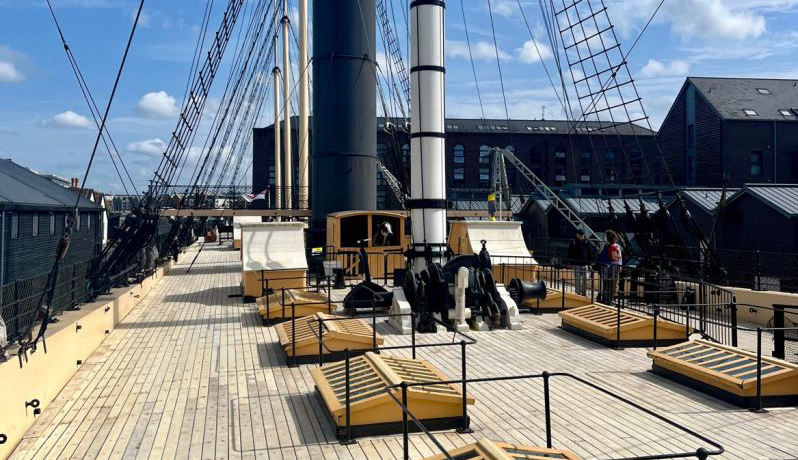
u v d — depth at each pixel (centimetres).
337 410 742
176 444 736
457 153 6475
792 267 2052
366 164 2852
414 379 830
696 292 1642
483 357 1169
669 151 5241
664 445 714
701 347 1036
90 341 1184
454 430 772
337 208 2817
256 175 6981
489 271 1490
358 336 1134
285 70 4494
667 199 3694
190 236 5084
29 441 753
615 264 1644
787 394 861
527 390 943
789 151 4594
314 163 2878
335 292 2088
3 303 823
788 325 1334
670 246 1850
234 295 2005
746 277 2089
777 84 4959
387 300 1568
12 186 1362
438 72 1623
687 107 5034
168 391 950
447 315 1446
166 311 1728
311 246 2828
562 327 1453
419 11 1614
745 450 698
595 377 1019
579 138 6438
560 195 3681
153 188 1838
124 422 814
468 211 3198
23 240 1259
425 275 1450
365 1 2819
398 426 761
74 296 1245
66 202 1666
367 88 2839
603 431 761
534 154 6500
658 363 1027
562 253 3184
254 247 1983
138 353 1205
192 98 1933
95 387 973
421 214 1639
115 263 1628
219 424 802
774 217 2384
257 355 1185
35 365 827
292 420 815
